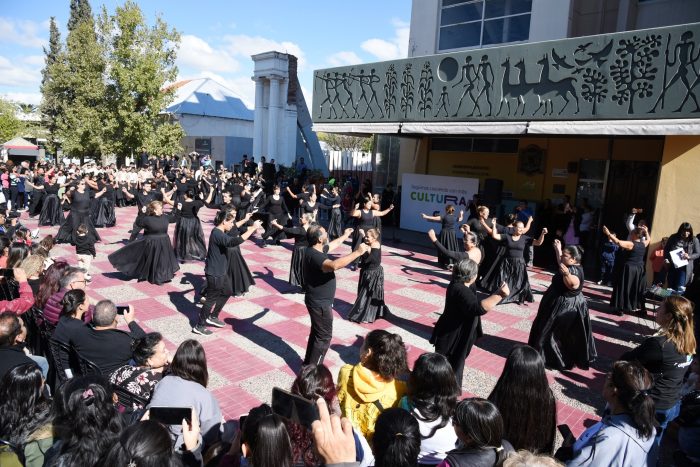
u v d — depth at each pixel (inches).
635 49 349.7
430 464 107.7
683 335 148.3
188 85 1407.5
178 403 115.3
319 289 197.8
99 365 141.9
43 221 549.0
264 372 210.8
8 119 1680.6
